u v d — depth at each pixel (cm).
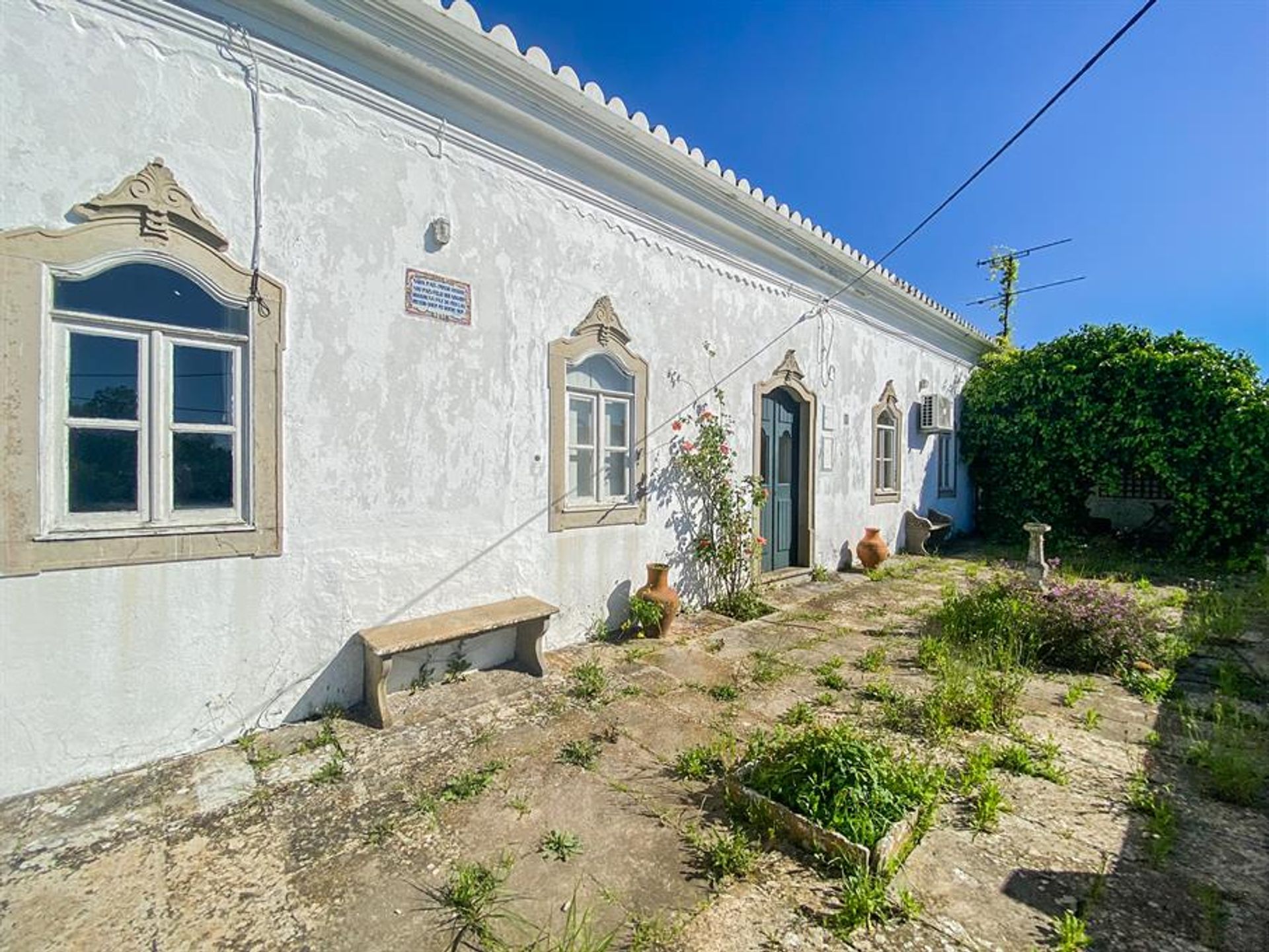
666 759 317
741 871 229
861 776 257
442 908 211
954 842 251
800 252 750
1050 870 234
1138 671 454
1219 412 922
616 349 533
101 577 288
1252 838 257
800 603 675
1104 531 1092
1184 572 881
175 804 270
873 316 938
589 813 268
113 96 287
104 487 297
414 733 340
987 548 1091
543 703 384
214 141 316
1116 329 1048
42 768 276
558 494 489
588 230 506
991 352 1282
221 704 325
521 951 192
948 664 435
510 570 457
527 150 457
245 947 193
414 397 398
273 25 334
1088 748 337
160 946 193
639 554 565
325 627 363
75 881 220
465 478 427
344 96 361
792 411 803
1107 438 1024
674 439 598
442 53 390
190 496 321
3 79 262
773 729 352
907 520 1039
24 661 271
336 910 210
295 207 344
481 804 274
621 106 491
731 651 496
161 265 302
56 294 279
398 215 387
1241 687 428
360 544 376
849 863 227
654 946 195
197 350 323
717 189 601
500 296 444
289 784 287
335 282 361
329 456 362
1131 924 205
